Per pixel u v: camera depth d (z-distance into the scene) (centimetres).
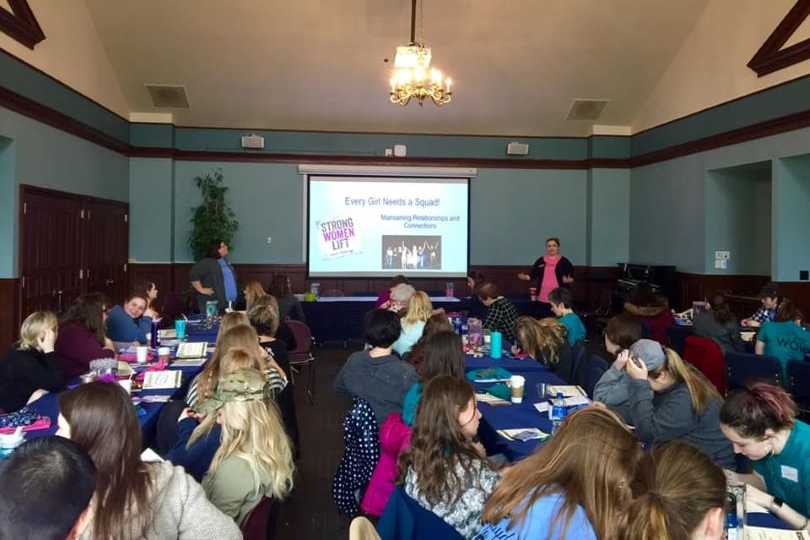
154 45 879
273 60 915
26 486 102
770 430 202
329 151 1082
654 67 949
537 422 293
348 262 1076
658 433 267
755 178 883
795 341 494
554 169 1112
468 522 180
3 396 315
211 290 769
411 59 672
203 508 158
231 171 1066
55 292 741
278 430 212
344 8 829
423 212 1089
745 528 172
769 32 734
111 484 141
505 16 847
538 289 923
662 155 975
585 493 141
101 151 892
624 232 1100
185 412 273
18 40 639
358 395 316
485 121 1067
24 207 662
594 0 824
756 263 885
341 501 304
